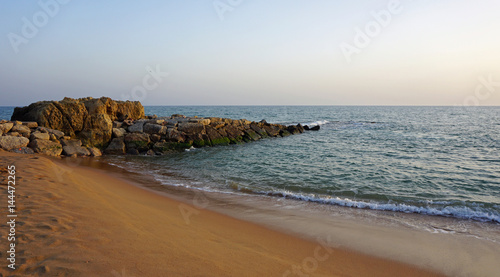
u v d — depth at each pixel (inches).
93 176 445.4
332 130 1523.1
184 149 839.7
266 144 984.3
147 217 249.9
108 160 660.7
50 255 152.5
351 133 1363.2
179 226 239.8
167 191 394.9
